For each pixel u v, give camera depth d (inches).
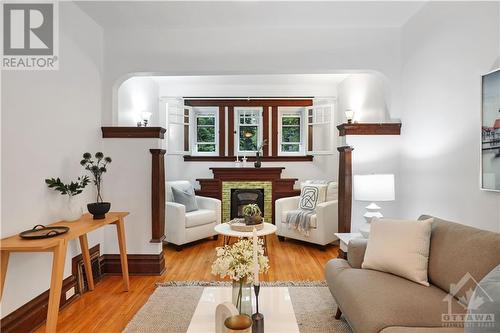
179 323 88.7
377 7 113.1
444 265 69.9
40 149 91.6
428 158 110.0
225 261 61.4
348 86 198.2
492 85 78.7
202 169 222.7
